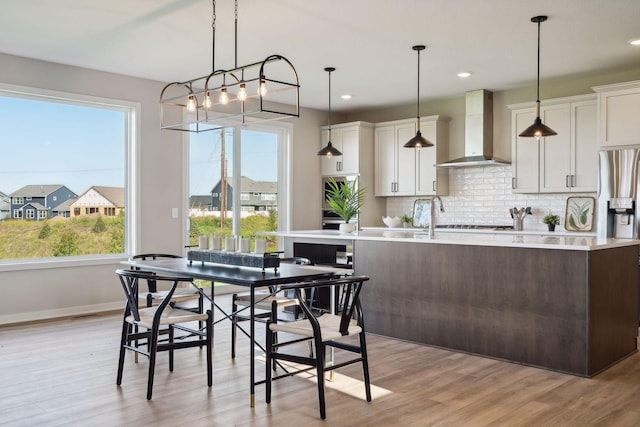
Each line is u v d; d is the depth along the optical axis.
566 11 4.33
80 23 4.61
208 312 3.60
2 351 4.44
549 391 3.50
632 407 3.22
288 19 4.51
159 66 5.95
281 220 8.11
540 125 4.62
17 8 4.27
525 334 4.11
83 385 3.59
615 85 5.62
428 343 4.66
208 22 4.57
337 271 3.66
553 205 6.79
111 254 6.33
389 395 3.41
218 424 2.95
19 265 5.56
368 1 4.11
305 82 6.68
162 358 4.23
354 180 8.01
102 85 6.14
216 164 7.31
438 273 4.60
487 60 5.73
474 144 7.12
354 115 8.78
